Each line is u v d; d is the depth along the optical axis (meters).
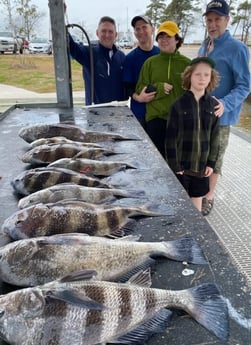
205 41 4.00
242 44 3.68
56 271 1.37
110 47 5.00
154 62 4.16
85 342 1.13
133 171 2.59
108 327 1.16
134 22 4.59
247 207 3.71
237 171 4.63
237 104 3.67
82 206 1.71
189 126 3.13
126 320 1.18
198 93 3.10
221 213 3.59
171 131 3.16
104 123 4.05
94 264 1.41
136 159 2.84
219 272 1.46
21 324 1.10
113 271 1.44
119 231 1.75
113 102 5.06
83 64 5.19
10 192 2.21
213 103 3.21
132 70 4.80
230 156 5.15
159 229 1.79
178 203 2.08
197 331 1.18
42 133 3.22
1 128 3.77
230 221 3.43
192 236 1.73
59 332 1.11
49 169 2.21
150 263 1.50
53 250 1.38
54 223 1.62
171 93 4.10
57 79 5.01
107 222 1.73
